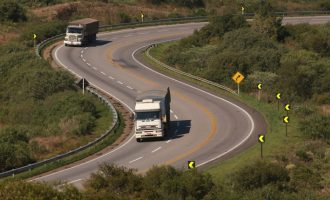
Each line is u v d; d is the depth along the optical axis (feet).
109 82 510.99
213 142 354.54
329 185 279.90
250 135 364.79
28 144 355.36
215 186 249.75
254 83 476.54
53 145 361.10
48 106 442.09
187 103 444.55
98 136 379.96
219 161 316.40
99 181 244.42
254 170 270.05
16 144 353.10
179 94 470.39
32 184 177.37
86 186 252.83
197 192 240.12
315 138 350.43
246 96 457.68
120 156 336.08
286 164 305.73
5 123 443.32
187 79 520.83
